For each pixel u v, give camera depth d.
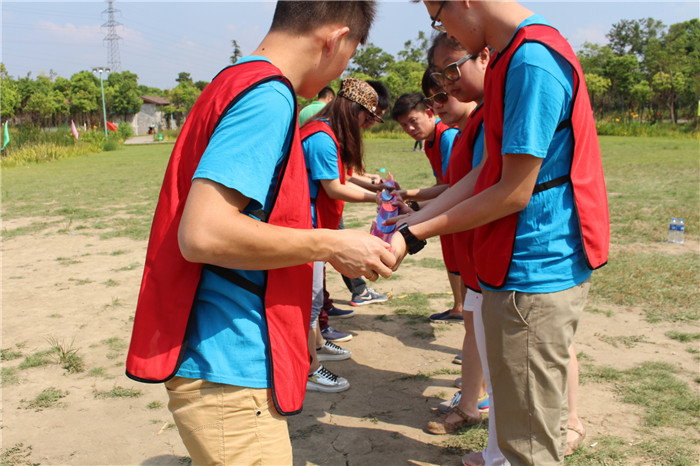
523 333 1.96
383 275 1.65
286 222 1.60
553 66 1.75
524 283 1.93
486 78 1.95
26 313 5.07
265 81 1.46
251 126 1.41
